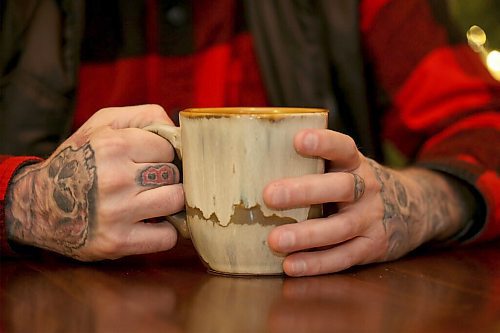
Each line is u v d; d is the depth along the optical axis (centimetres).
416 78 110
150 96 116
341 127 117
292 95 116
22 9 115
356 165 76
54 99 113
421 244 84
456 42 110
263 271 74
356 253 76
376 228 77
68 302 68
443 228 85
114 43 116
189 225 75
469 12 146
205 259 76
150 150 76
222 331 62
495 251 86
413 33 112
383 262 80
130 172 76
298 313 66
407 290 71
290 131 71
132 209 76
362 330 62
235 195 72
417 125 108
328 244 74
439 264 80
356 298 69
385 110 115
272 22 116
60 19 114
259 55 116
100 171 75
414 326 63
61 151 79
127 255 78
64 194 78
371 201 77
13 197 82
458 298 69
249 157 71
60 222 78
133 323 64
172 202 76
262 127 71
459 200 88
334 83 117
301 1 117
